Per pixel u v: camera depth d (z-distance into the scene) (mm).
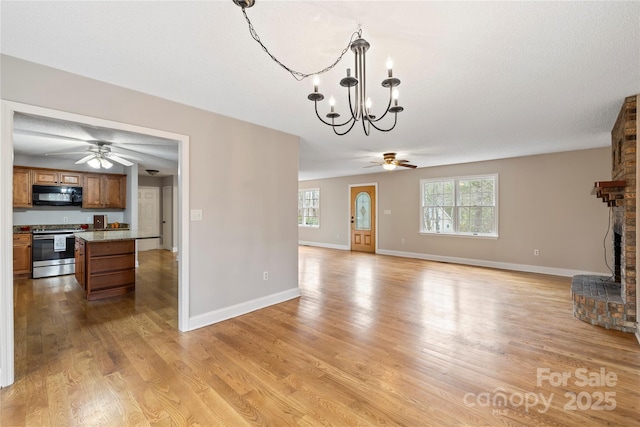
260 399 1931
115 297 4090
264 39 1824
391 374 2215
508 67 2178
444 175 6762
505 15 1587
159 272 5652
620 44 1867
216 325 3127
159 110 2754
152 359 2418
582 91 2615
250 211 3553
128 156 5266
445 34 1764
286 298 3982
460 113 3182
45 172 5531
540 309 3617
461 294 4242
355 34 1768
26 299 3982
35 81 2119
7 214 2025
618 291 3402
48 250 5250
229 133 3324
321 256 7598
